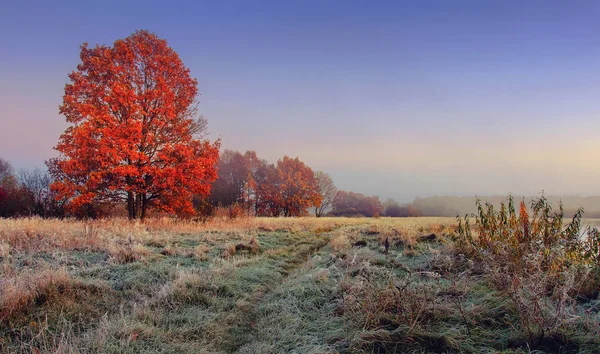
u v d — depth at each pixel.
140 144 17.17
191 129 20.11
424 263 7.57
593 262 5.55
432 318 4.47
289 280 6.82
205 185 18.88
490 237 7.03
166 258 8.13
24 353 3.59
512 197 7.00
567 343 3.75
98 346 3.74
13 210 21.44
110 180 16.42
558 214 6.29
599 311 4.44
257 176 55.16
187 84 19.62
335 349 3.90
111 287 5.65
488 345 3.86
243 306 5.49
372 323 4.37
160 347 3.96
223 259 8.01
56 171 18.28
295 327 4.59
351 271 6.70
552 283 4.92
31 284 4.85
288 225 18.33
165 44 19.09
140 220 15.82
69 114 16.84
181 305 5.13
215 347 4.16
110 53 17.28
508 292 4.59
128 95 16.17
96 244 8.77
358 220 26.41
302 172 53.72
